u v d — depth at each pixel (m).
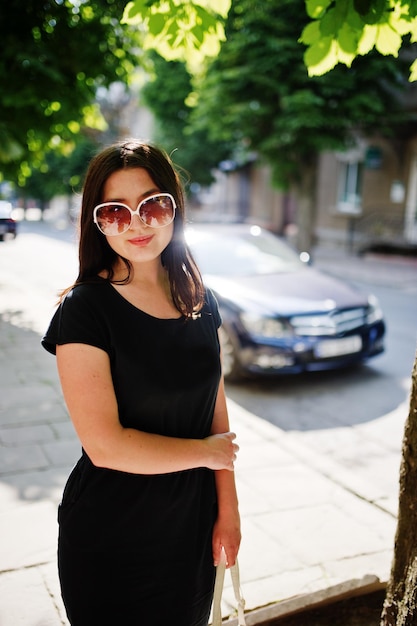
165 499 1.51
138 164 1.50
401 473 2.02
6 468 3.83
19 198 38.25
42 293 10.59
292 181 16.27
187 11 2.63
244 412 5.11
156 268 1.61
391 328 8.66
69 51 7.59
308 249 16.36
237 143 19.06
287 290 6.07
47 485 3.62
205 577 1.66
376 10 2.28
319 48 2.49
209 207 28.50
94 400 1.40
